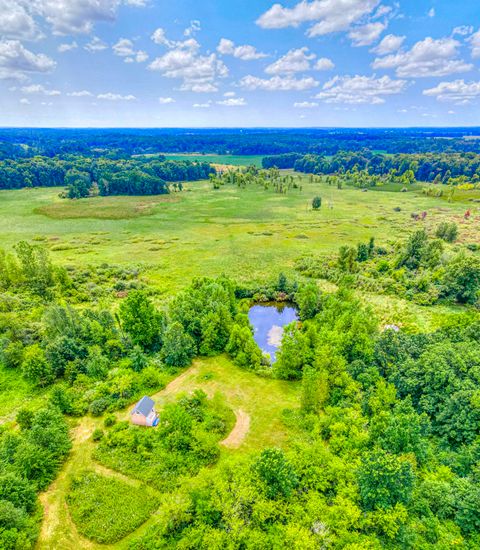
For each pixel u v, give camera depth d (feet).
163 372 157.58
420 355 142.31
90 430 126.52
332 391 137.69
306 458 103.24
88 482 106.32
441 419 118.83
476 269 224.33
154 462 112.06
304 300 213.05
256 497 91.61
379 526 86.89
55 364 153.79
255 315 229.86
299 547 81.10
